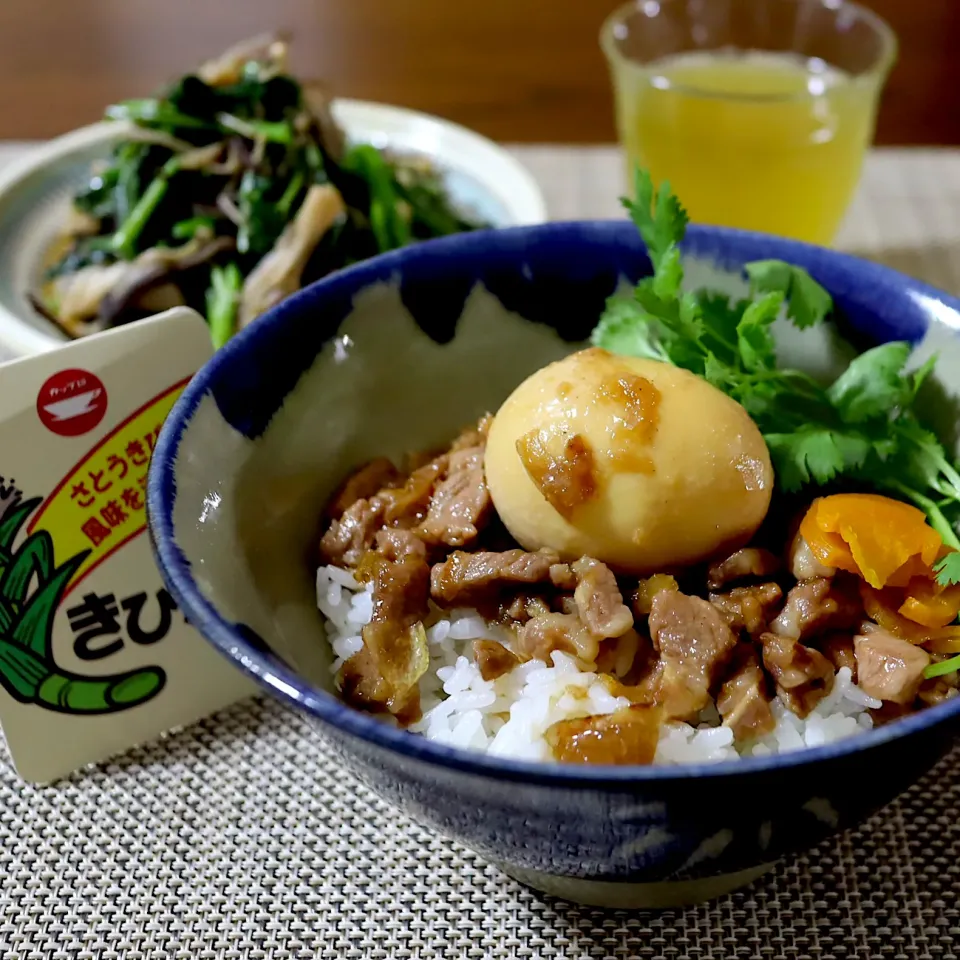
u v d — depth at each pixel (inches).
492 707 14.7
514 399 15.2
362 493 15.8
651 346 15.9
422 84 29.0
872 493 15.4
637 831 12.9
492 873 14.9
